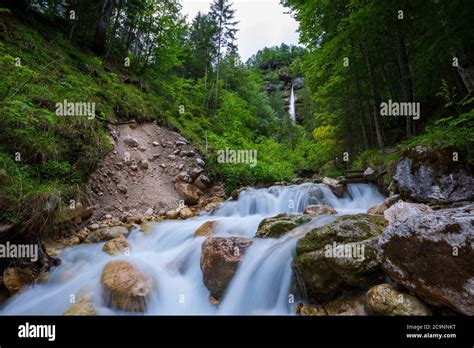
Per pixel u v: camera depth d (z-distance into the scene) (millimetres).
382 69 12781
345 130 17781
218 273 4008
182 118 13883
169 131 11047
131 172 8234
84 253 5008
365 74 13273
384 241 2969
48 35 11188
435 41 7031
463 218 2465
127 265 4133
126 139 9047
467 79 7234
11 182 4629
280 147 25125
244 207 8289
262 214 8023
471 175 4793
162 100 14508
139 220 6965
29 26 10688
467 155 4910
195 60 27422
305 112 39438
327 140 18875
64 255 4902
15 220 4238
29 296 3959
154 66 17688
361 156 13031
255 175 11211
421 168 5383
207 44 25109
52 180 5719
